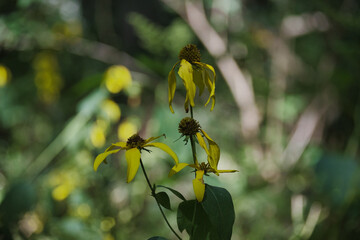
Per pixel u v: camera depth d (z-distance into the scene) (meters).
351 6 2.04
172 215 1.60
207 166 0.88
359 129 1.64
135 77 1.78
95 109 1.56
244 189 1.79
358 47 1.81
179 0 2.20
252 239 1.61
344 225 1.38
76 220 1.36
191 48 0.90
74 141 1.61
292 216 1.65
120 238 1.45
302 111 2.19
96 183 1.57
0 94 2.18
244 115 2.06
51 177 1.58
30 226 1.45
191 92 0.87
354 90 1.94
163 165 1.71
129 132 1.58
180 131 0.88
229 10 2.17
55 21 2.09
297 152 1.90
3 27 1.90
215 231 0.86
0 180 1.71
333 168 1.32
